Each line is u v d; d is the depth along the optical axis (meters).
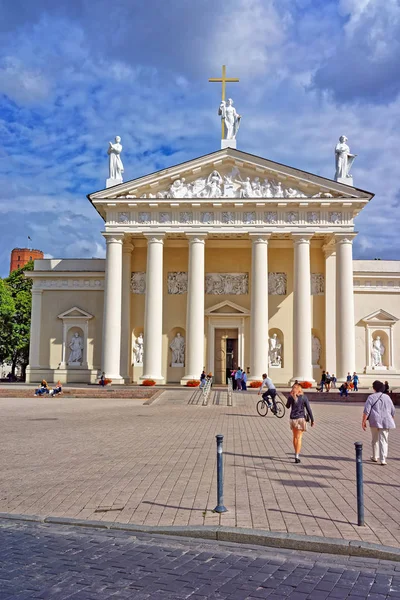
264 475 15.90
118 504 12.98
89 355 61.47
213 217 53.59
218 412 34.03
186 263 59.84
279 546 10.59
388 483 15.15
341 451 20.11
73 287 62.59
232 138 55.97
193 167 54.06
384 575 9.37
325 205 52.66
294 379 51.50
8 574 9.18
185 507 12.69
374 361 60.38
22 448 20.30
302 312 52.03
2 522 11.95
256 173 54.31
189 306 52.62
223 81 57.12
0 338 74.94
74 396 44.94
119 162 56.50
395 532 11.05
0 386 52.56
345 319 51.72
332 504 12.99
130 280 59.19
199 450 19.81
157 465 17.19
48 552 10.20
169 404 38.81
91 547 10.48
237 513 12.20
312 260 59.38
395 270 61.59
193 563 9.76
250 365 52.16
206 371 58.62
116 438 22.61
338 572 9.47
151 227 53.72
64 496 13.73
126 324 57.31
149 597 8.37
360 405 40.38
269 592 8.61
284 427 27.00
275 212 53.31
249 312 58.53
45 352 62.22
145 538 11.00
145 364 52.94
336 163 55.50
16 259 134.00
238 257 59.94
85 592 8.52
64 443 21.38
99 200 53.59
